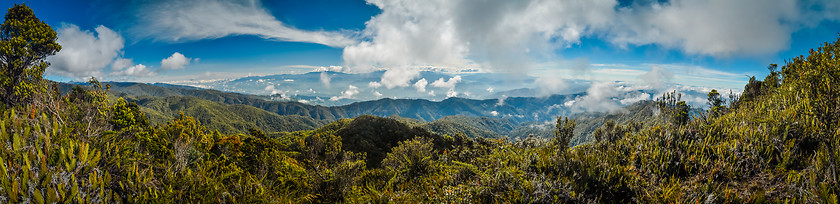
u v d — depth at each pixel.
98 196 2.90
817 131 3.46
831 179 2.63
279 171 6.66
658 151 3.92
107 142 3.93
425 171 6.74
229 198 4.04
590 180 3.50
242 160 7.74
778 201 2.70
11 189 2.55
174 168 4.27
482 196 3.91
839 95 3.42
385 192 5.04
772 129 3.83
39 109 4.30
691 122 5.13
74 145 3.40
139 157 4.10
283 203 4.65
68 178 2.88
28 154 2.88
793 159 3.26
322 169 6.76
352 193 5.70
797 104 4.34
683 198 3.04
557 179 3.69
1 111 4.25
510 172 4.09
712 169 3.42
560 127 4.52
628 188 3.32
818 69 3.81
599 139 6.13
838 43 3.55
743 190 3.03
